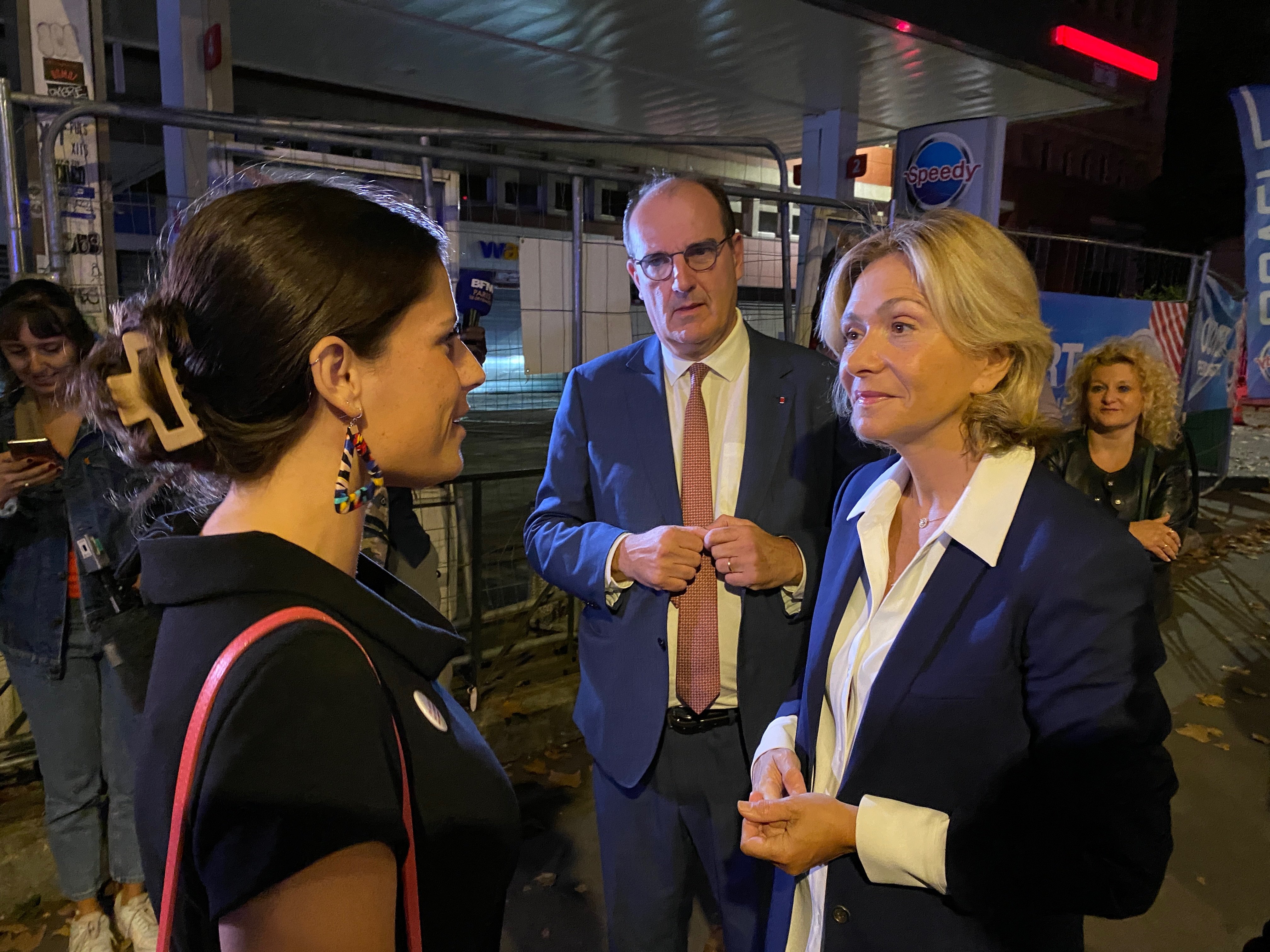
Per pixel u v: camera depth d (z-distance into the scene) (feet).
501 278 12.44
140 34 20.31
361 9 15.84
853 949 3.90
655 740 5.97
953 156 19.98
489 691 12.84
